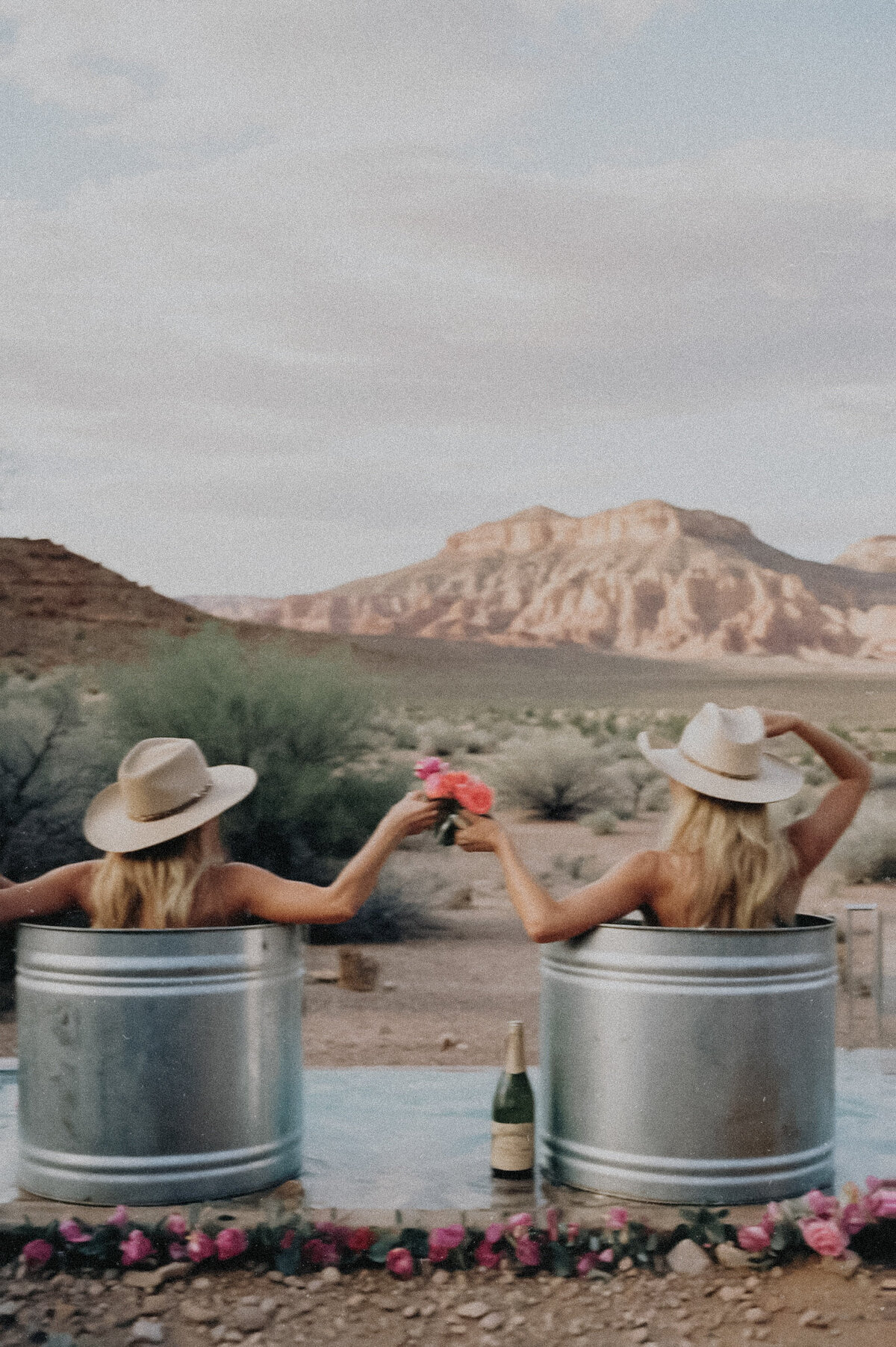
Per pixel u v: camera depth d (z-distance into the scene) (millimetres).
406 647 157250
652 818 25859
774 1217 4000
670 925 4297
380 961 11289
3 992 9461
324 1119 5051
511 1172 4387
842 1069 5836
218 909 4281
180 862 4250
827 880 17172
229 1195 4148
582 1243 3994
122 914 4262
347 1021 8859
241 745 13188
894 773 24094
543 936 4148
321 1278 3912
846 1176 4402
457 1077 5773
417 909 13469
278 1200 4070
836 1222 3977
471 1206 4125
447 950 11875
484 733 49625
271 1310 3705
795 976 4176
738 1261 3951
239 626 102375
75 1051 4090
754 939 4098
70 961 4082
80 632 85875
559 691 126812
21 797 11406
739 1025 4094
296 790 12773
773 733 4633
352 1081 5691
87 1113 4078
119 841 4168
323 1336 3590
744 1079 4102
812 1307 3736
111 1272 3920
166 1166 4062
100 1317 3668
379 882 13055
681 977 4090
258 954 4199
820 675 159375
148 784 4180
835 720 84625
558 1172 4363
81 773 11805
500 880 16625
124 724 13539
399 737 41438
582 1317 3699
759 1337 3574
